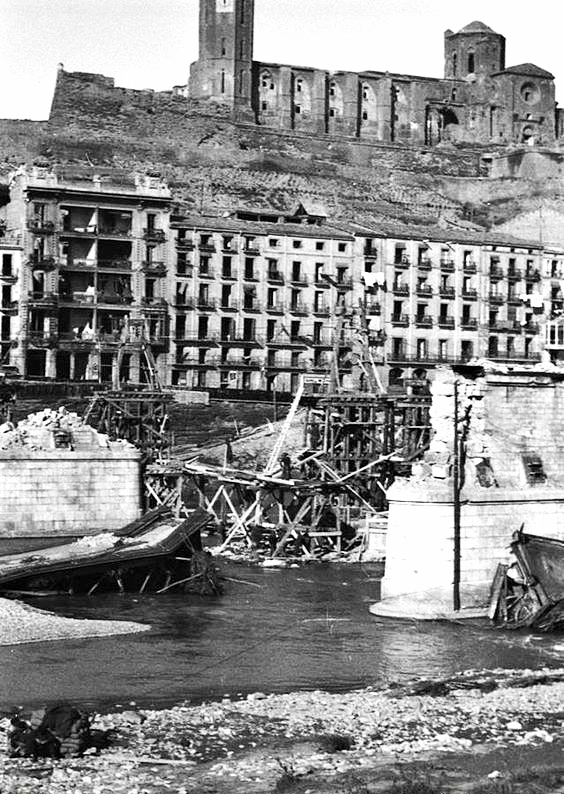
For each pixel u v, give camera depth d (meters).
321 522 159.50
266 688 97.31
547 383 130.62
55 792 72.69
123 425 190.88
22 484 160.88
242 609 125.38
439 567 119.56
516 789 72.44
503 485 124.06
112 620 119.75
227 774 75.81
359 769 76.62
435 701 91.38
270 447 194.12
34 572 129.50
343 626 117.25
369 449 170.62
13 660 104.19
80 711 84.31
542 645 111.12
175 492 166.75
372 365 198.12
